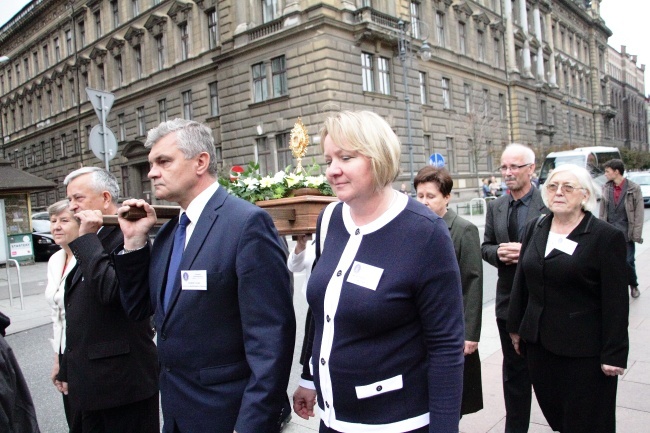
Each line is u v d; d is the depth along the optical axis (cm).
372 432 181
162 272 219
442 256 181
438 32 3053
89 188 278
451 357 179
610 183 762
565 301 279
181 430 210
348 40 2211
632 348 514
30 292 1124
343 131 178
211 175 222
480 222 2053
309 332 230
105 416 277
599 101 6031
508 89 3838
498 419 380
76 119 3688
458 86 3152
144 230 230
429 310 180
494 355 521
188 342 207
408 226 183
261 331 200
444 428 175
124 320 274
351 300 181
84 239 254
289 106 2236
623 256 268
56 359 320
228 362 208
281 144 2308
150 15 2938
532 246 296
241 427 189
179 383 211
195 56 2688
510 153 358
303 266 308
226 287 204
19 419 257
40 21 4028
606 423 276
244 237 204
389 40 2366
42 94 4116
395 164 182
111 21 3278
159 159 212
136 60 3134
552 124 4512
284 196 312
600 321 276
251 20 2386
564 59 5100
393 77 2473
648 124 9700
